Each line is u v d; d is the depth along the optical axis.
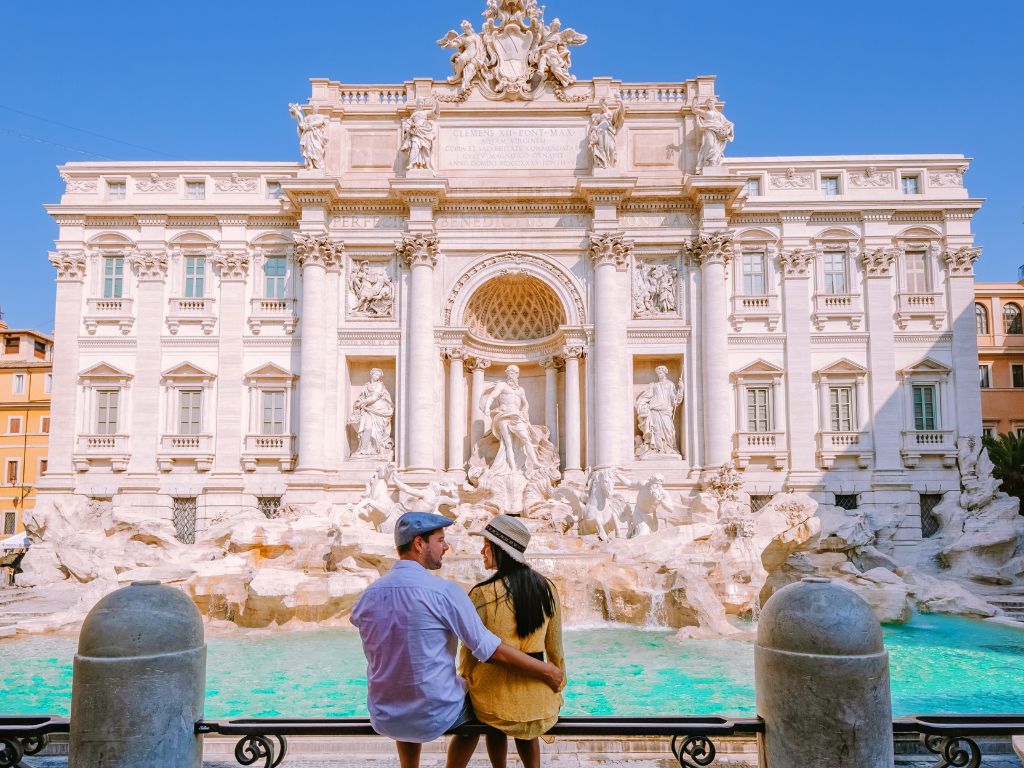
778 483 38.56
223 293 39.81
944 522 37.00
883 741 5.88
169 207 40.12
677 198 39.47
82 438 38.75
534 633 5.86
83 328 39.72
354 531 26.19
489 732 5.80
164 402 39.22
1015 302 55.53
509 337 41.81
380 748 10.05
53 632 22.17
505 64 40.78
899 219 40.41
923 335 39.59
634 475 37.75
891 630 22.75
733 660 18.25
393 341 38.84
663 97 40.94
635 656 18.78
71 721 6.01
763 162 41.06
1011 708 13.67
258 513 32.53
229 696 14.96
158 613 6.17
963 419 38.78
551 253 39.34
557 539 29.97
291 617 23.25
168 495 38.34
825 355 39.75
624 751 10.00
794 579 28.38
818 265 40.38
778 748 6.02
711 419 37.78
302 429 37.56
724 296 38.75
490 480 35.84
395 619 5.55
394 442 38.38
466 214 39.59
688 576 23.09
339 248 39.09
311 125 39.44
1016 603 27.41
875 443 38.69
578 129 40.41
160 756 5.96
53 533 34.12
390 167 40.34
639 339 38.97
